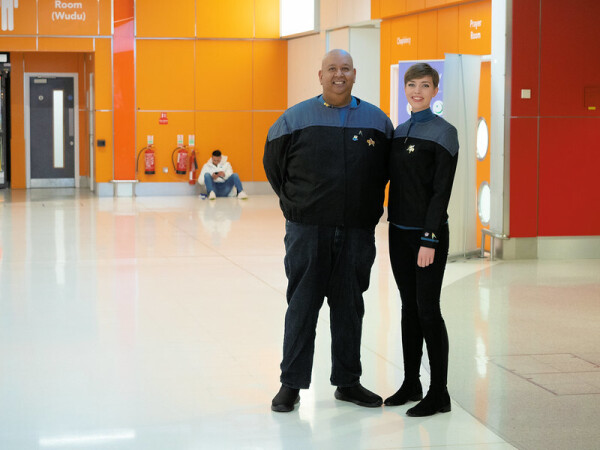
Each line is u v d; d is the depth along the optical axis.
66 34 16.41
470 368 5.10
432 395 4.16
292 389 4.23
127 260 9.02
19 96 18.22
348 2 13.76
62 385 4.66
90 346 5.51
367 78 14.02
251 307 6.75
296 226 4.20
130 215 13.37
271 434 3.89
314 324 4.22
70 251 9.60
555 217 9.54
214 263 8.89
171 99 17.06
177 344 5.57
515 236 9.46
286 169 4.24
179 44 17.02
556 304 7.00
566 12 9.33
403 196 4.08
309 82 16.22
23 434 3.89
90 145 17.78
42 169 18.61
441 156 3.97
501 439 3.85
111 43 16.62
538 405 4.37
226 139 17.44
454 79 9.15
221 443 3.78
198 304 6.85
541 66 9.34
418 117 4.06
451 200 9.30
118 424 4.03
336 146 4.10
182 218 13.04
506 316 6.55
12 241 10.36
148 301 6.95
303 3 15.72
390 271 8.48
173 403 4.35
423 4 11.58
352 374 4.30
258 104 17.50
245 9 17.19
